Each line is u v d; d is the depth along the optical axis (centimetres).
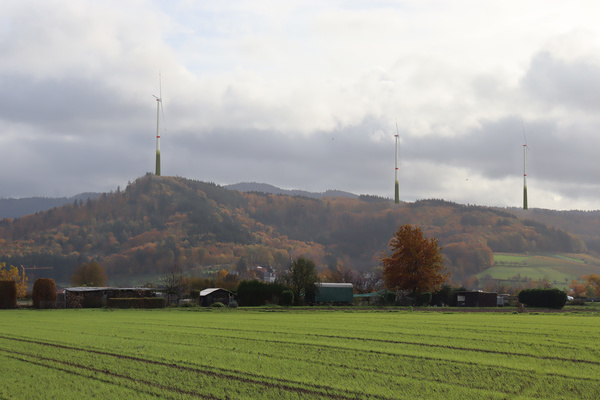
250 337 3984
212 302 10038
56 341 3816
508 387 2312
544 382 2402
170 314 7112
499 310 8356
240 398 2166
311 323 5231
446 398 2150
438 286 10994
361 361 2906
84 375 2598
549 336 3947
